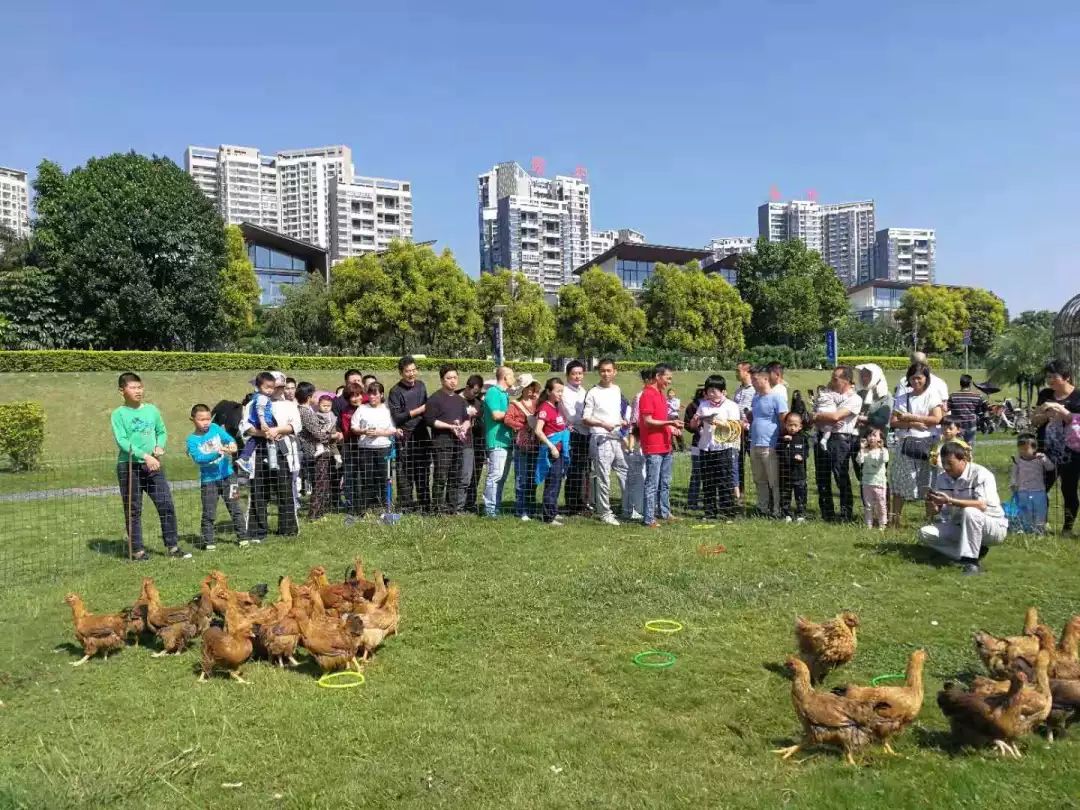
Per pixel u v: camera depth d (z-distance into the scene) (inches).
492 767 171.8
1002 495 509.4
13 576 340.5
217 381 1147.9
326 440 435.5
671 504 492.1
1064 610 270.5
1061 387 381.7
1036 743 179.0
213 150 4722.0
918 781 162.1
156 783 168.6
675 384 1646.2
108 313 1311.5
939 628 254.4
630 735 186.2
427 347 1815.9
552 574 322.3
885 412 404.8
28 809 156.0
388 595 259.4
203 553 375.6
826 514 425.4
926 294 2800.2
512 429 435.5
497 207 4394.7
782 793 159.0
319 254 2388.0
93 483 637.9
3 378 1005.2
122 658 247.6
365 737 187.6
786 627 258.2
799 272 2640.3
